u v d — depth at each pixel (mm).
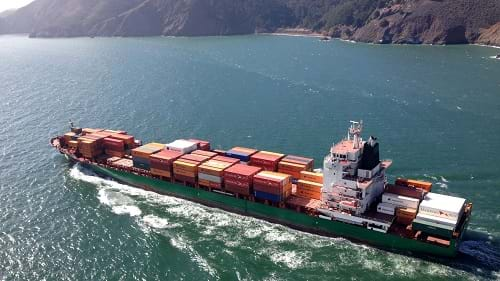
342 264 62094
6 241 67000
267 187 71938
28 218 74125
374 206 69688
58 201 80625
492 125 115562
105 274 59469
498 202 76562
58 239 67812
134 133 114812
